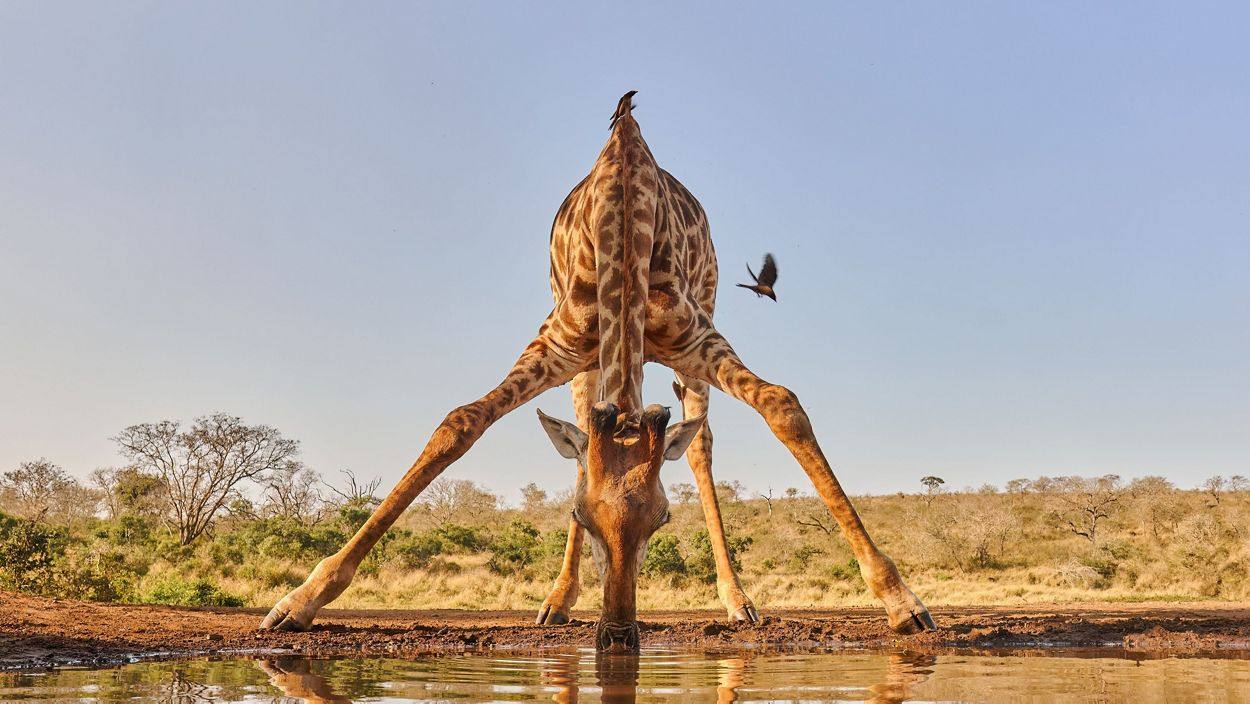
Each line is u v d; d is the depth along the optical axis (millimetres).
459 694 3826
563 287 8797
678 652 5977
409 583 26734
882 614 11711
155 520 46938
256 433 44188
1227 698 3533
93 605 9234
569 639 6957
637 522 5238
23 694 3857
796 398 7250
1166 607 14422
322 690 3963
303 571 27766
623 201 7457
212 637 6707
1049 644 6363
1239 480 62094
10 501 50531
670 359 8070
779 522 54281
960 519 44594
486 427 7430
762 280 8484
